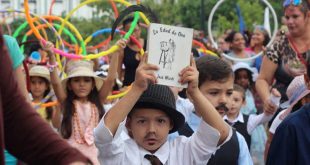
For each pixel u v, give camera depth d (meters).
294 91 6.04
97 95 8.00
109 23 25.09
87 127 7.78
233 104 7.16
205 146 4.46
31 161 2.74
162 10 28.42
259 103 10.63
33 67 8.90
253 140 8.11
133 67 10.33
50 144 2.72
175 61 4.25
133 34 10.34
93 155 7.71
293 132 4.50
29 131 2.72
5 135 2.73
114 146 4.31
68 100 7.84
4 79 2.71
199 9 28.56
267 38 12.73
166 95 4.52
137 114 4.51
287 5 7.74
